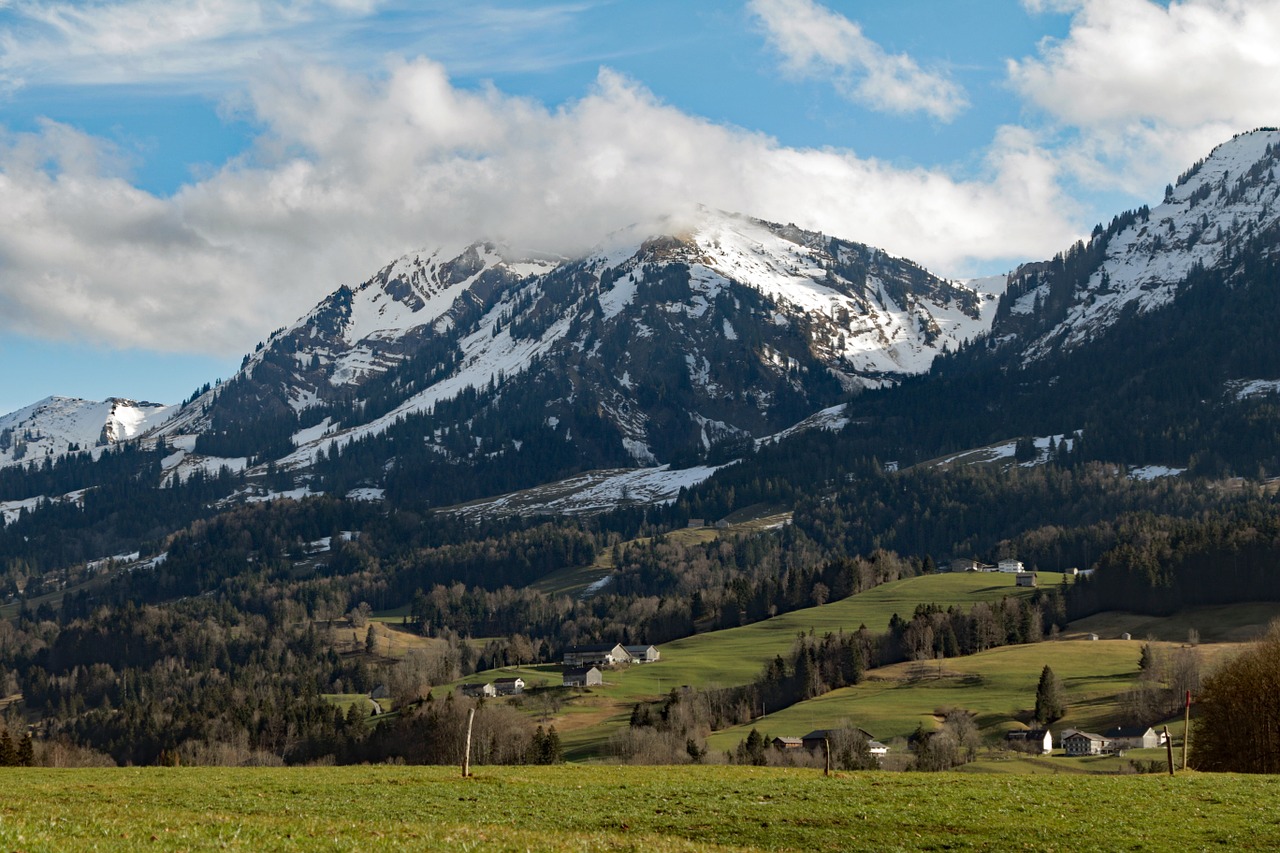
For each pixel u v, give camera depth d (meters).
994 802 67.38
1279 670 93.12
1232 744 95.00
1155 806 65.25
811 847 57.22
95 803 67.44
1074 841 57.16
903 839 58.28
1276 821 60.69
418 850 47.97
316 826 54.06
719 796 71.38
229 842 47.72
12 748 129.00
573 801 69.75
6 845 43.50
